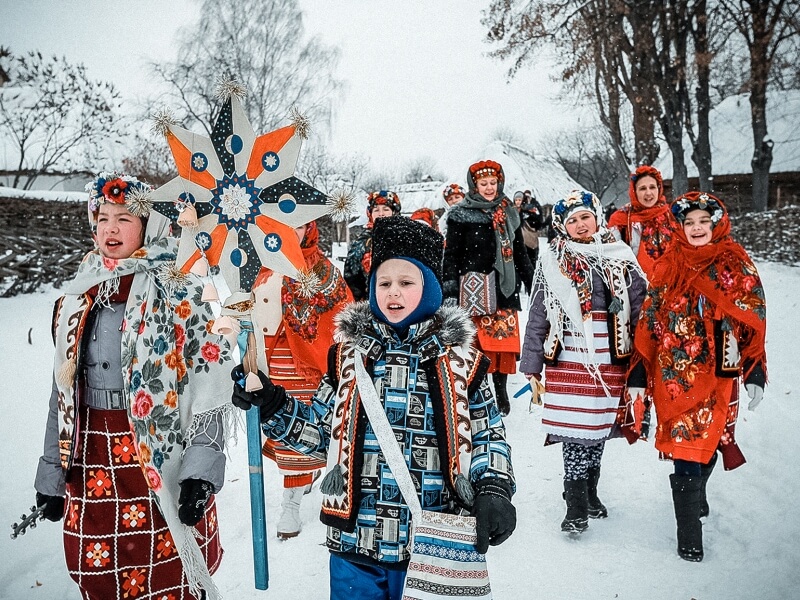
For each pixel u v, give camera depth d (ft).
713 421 11.73
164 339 8.18
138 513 8.18
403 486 6.91
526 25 67.46
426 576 6.70
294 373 13.82
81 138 69.36
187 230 7.68
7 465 15.75
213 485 7.99
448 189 25.95
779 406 19.62
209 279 7.55
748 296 11.50
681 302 11.93
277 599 10.75
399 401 7.18
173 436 8.18
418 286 7.42
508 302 19.48
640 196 19.71
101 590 8.12
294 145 7.57
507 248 19.29
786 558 11.51
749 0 71.05
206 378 8.34
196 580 8.12
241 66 80.38
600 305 13.20
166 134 7.72
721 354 11.71
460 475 6.98
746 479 15.05
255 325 7.62
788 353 25.88
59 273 39.58
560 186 113.60
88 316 8.36
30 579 11.33
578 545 12.49
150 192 7.73
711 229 11.84
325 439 7.72
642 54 68.59
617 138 71.82
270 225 7.63
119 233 8.36
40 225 39.93
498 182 19.63
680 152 71.20
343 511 7.17
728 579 11.09
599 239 13.38
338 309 13.73
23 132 66.64
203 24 79.15
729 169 94.99
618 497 14.75
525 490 15.15
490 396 7.39
